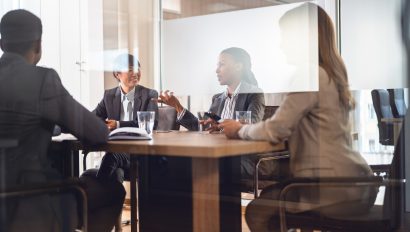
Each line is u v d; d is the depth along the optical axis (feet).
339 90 5.17
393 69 7.64
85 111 5.40
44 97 5.20
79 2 7.35
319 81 5.13
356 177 4.91
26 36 5.40
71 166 5.48
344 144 5.04
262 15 8.11
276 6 7.99
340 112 5.10
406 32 7.66
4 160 4.91
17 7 5.61
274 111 5.53
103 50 8.09
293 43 5.64
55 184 5.19
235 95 6.43
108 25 8.86
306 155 4.99
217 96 6.97
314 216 4.98
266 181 5.04
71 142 5.43
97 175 5.78
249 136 5.05
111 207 5.96
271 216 5.12
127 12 9.64
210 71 7.88
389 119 5.58
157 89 8.03
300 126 5.00
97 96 7.02
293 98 5.01
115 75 7.80
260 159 5.01
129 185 5.94
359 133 5.34
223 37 8.95
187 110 7.03
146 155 5.37
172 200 5.41
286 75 5.67
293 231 5.08
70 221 5.36
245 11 8.66
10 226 4.85
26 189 4.97
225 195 4.94
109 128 5.65
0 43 5.29
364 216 4.84
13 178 4.92
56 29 6.37
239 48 7.90
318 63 5.27
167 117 7.04
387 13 8.18
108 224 5.96
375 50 8.11
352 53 8.45
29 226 4.94
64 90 5.40
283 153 5.04
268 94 5.95
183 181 5.22
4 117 4.99
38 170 5.09
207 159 4.80
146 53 9.45
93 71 7.34
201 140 5.30
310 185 4.98
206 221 5.02
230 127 5.37
